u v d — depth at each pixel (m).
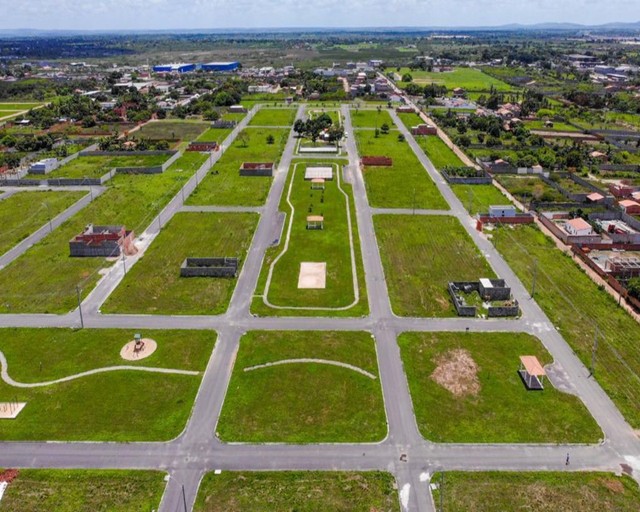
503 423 64.69
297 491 55.38
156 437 62.16
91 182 155.25
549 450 60.78
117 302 90.94
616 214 128.62
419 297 93.50
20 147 193.25
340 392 69.75
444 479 56.94
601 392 70.06
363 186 155.00
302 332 82.69
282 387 70.56
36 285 96.75
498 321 86.25
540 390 70.38
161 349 78.19
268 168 164.75
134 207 136.38
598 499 54.59
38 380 71.56
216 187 152.00
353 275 101.44
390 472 57.78
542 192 148.62
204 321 85.62
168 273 101.56
